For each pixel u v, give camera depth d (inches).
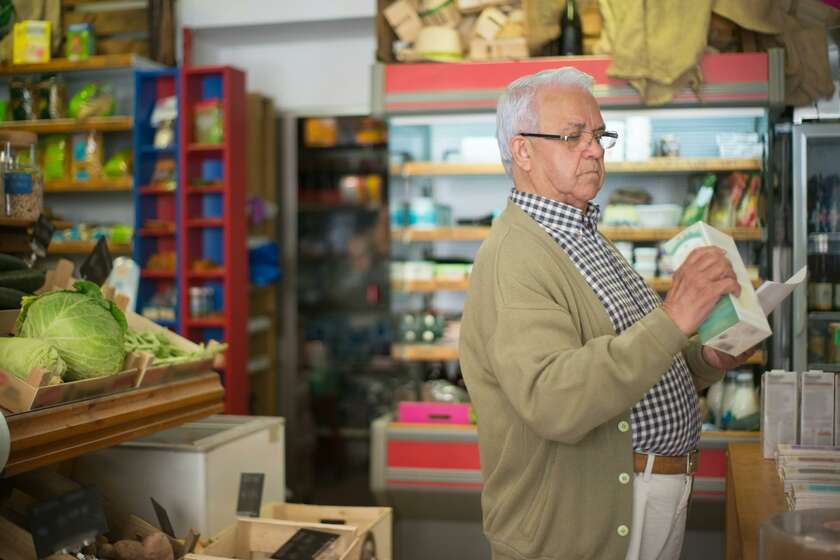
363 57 246.8
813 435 108.7
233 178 218.2
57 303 90.7
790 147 160.1
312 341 268.4
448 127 181.2
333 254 269.1
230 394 216.5
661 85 159.5
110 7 238.1
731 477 113.6
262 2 232.8
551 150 82.6
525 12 167.2
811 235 161.2
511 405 81.0
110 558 90.0
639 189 178.9
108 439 91.1
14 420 78.7
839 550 56.6
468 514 166.2
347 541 101.8
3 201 104.1
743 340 74.0
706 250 71.9
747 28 163.9
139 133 219.9
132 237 223.1
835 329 158.7
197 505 107.4
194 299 219.0
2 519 84.1
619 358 70.6
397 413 176.9
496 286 79.6
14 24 227.8
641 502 81.7
